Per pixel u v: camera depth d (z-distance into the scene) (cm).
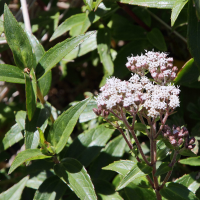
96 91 744
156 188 375
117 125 360
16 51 388
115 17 566
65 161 391
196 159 362
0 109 586
